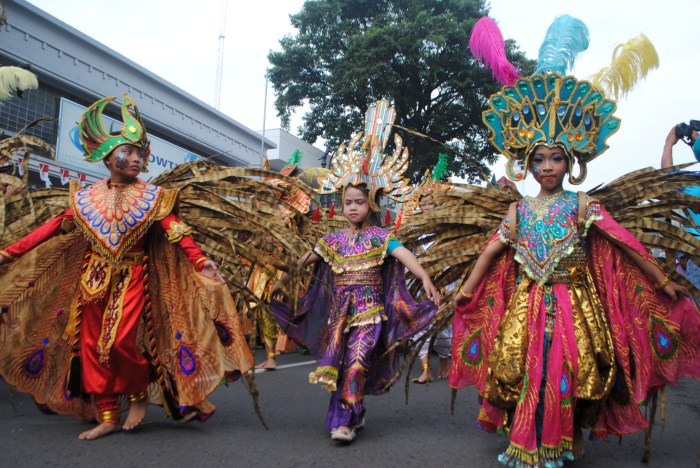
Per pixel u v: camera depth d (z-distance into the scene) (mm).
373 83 22438
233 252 3707
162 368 3562
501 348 2963
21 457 3000
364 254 3713
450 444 3432
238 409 4234
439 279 3803
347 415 3400
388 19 24219
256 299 3766
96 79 13703
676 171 3562
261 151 20078
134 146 3449
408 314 3639
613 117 3174
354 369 3477
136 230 3385
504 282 3209
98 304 3395
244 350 3365
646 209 3400
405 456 3186
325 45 25109
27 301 3455
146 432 3512
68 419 3805
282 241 3820
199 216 3752
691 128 5305
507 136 3303
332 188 3971
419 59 21953
